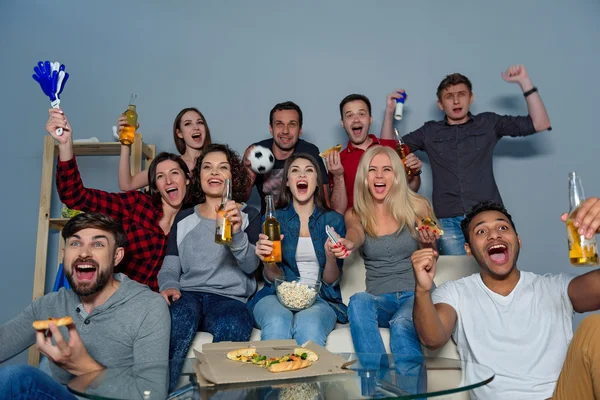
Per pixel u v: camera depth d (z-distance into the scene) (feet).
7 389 3.75
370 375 3.91
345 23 11.61
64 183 7.29
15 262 10.71
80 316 5.19
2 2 11.53
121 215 7.66
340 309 7.06
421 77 11.47
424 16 11.59
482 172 9.59
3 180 10.97
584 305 5.13
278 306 6.51
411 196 7.50
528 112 10.77
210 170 7.36
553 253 10.93
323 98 11.46
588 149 11.17
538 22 11.51
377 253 7.25
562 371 4.51
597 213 4.12
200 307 6.61
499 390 5.07
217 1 11.60
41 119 11.17
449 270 7.86
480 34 11.53
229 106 11.40
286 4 11.67
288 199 7.54
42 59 11.39
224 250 6.99
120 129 8.61
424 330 5.06
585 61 11.38
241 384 3.66
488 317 5.35
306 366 4.00
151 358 5.00
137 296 5.24
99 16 11.55
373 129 11.41
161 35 11.54
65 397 4.00
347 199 9.46
